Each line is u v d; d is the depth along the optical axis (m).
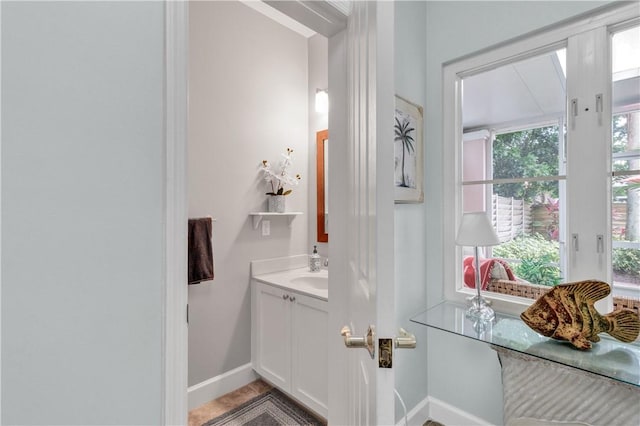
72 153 0.63
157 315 0.74
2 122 0.56
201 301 2.04
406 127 1.68
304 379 1.91
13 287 0.57
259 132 2.34
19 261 0.57
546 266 1.53
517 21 1.53
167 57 0.76
